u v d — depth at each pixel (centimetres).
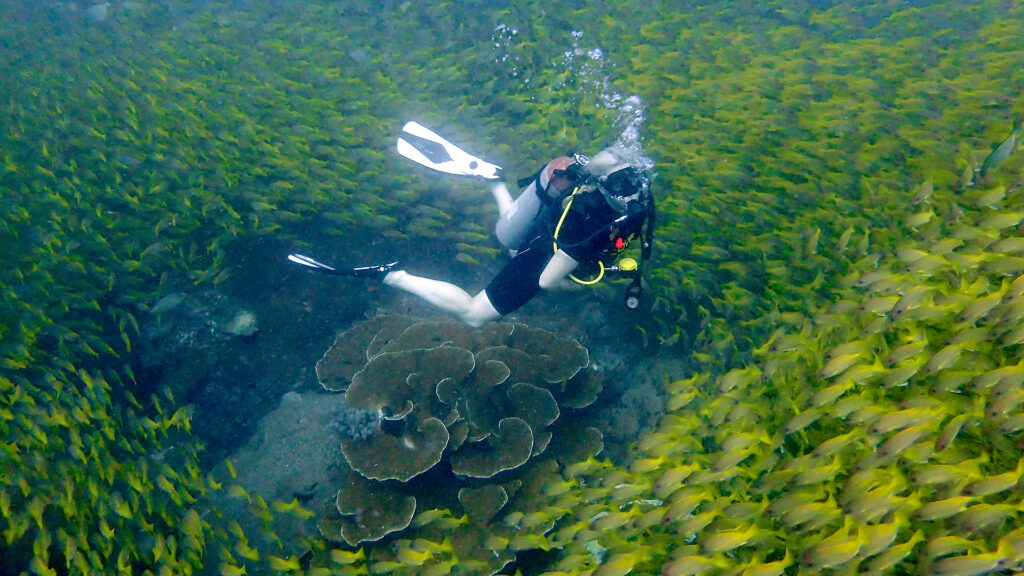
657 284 359
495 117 452
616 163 229
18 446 300
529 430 300
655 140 418
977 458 197
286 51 560
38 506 265
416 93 493
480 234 373
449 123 435
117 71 556
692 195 371
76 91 523
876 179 337
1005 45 456
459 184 405
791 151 361
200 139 433
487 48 523
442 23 588
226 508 325
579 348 340
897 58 473
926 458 198
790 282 315
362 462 296
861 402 214
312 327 399
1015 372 193
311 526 307
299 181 399
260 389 382
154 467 308
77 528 281
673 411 294
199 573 293
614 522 221
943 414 203
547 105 452
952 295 224
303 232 423
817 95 444
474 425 303
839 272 302
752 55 515
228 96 485
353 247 420
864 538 184
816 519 196
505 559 267
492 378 314
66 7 799
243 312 397
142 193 403
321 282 409
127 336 353
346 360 358
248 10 702
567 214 233
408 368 319
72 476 288
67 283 375
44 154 438
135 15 700
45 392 328
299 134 435
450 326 353
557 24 572
